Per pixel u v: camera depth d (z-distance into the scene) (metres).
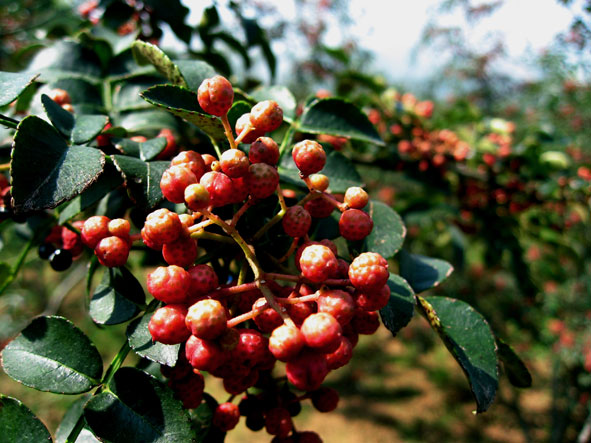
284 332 0.07
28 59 0.29
